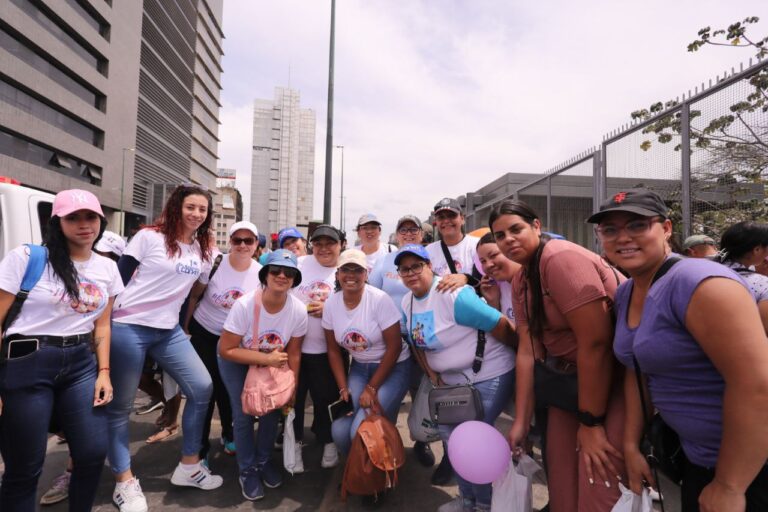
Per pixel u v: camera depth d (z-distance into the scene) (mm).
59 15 31047
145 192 43625
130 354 2604
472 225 10156
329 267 3604
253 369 2762
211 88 65812
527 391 2242
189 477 2848
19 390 1892
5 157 27828
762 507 1200
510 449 2191
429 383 2922
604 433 1768
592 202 5012
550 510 2053
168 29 48750
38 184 30531
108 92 37219
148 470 3137
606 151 4707
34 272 1957
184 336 2943
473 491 2395
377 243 4637
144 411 4344
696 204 3510
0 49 27016
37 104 30781
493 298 3072
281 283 2664
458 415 2379
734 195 3193
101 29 36875
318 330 3242
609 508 1718
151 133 45406
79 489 2170
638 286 1536
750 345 1133
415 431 2932
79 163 34781
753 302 1194
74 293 2033
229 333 2779
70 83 33656
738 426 1150
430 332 2555
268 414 2859
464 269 3664
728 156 3244
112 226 38156
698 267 1274
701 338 1226
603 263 1879
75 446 2121
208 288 3238
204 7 61375
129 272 2645
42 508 2582
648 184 4078
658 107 4324
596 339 1712
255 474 2822
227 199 90938
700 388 1315
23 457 1918
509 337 2512
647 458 1566
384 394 2928
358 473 2500
